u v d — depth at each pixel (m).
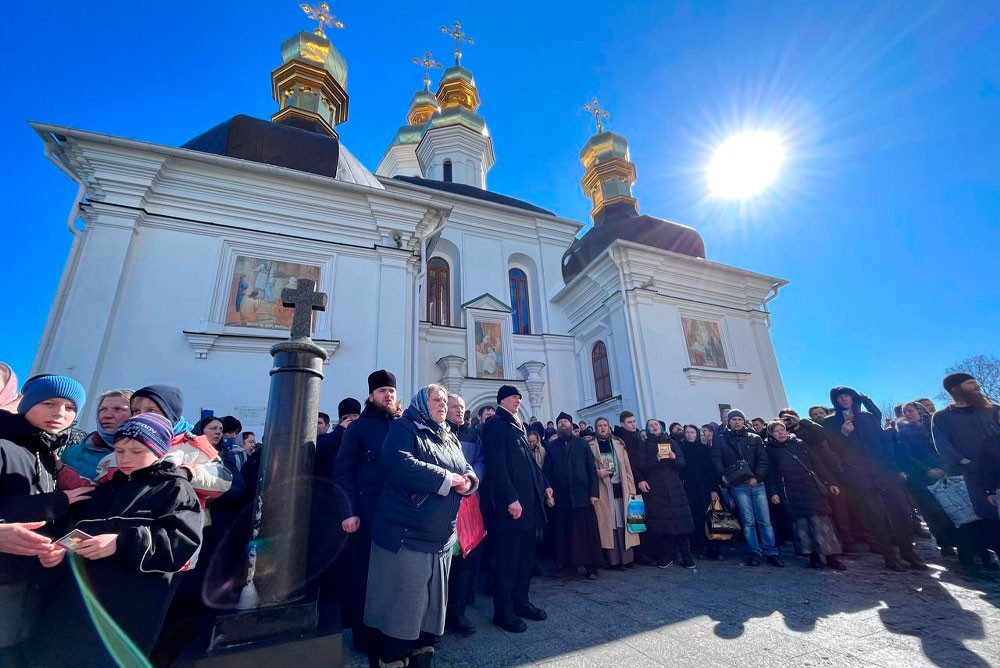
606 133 21.34
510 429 4.09
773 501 5.82
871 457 5.45
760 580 4.89
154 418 2.14
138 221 8.71
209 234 9.20
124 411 2.76
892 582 4.63
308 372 2.83
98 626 1.81
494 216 18.03
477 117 23.77
